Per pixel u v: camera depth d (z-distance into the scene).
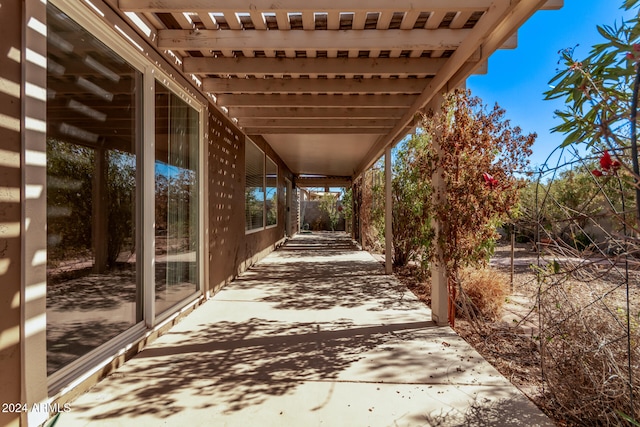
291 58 3.72
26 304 1.81
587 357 2.07
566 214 2.12
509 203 3.24
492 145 3.37
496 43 2.82
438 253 3.64
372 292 5.13
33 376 1.84
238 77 4.33
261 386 2.38
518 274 6.23
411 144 5.61
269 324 3.67
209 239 4.71
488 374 2.56
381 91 4.21
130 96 2.96
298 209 19.50
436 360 2.79
